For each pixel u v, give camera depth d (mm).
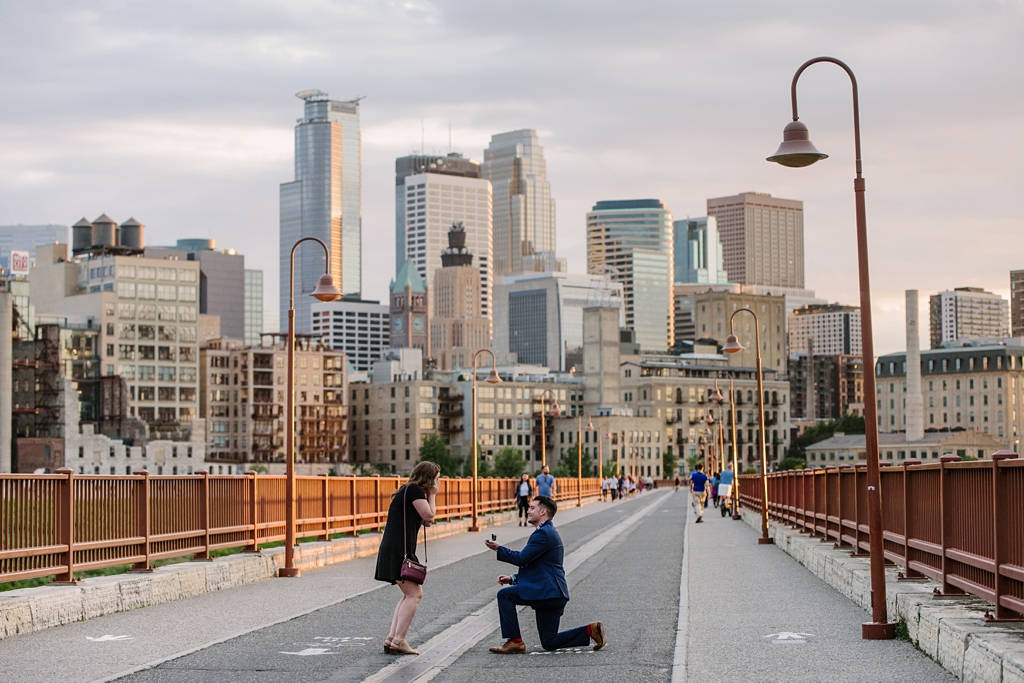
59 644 18188
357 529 39406
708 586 26562
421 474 17984
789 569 31000
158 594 23578
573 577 29750
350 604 23703
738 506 69000
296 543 33531
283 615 21828
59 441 193000
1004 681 12688
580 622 20984
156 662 16562
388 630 19922
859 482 26828
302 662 16672
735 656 16625
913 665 15516
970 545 16922
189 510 26719
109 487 22969
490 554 38469
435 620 21328
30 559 20484
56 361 197875
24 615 19281
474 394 60688
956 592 18016
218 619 21219
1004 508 15422
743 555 36781
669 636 18906
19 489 20109
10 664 16438
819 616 20719
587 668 16016
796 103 20328
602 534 51281
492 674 15672
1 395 183625
